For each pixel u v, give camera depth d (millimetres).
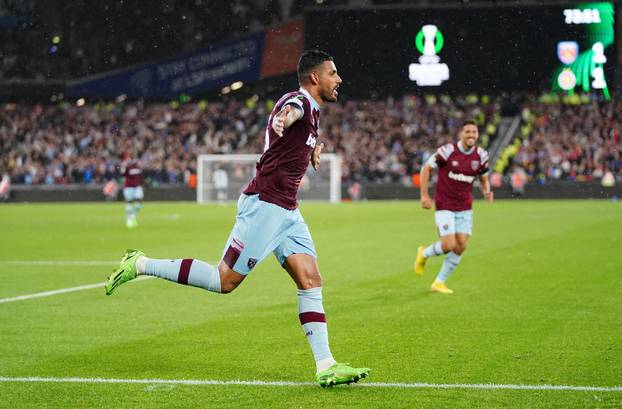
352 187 62844
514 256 21984
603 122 67375
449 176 15656
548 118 69000
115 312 13547
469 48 58250
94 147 70438
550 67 57250
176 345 10828
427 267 19969
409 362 9773
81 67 69062
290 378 9031
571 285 16484
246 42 63438
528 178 65188
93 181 66875
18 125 71562
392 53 59062
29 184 66500
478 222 35594
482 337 11289
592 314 13094
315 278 8852
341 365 8523
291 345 10797
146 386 8695
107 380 8945
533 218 38094
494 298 14891
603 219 36844
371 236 29281
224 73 63875
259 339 11211
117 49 68688
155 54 68375
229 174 62750
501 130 69625
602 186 60000
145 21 68188
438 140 69375
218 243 27141
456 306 14039
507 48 57781
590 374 9086
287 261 8898
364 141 69375
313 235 29750
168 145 70875
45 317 13086
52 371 9391
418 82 58969
